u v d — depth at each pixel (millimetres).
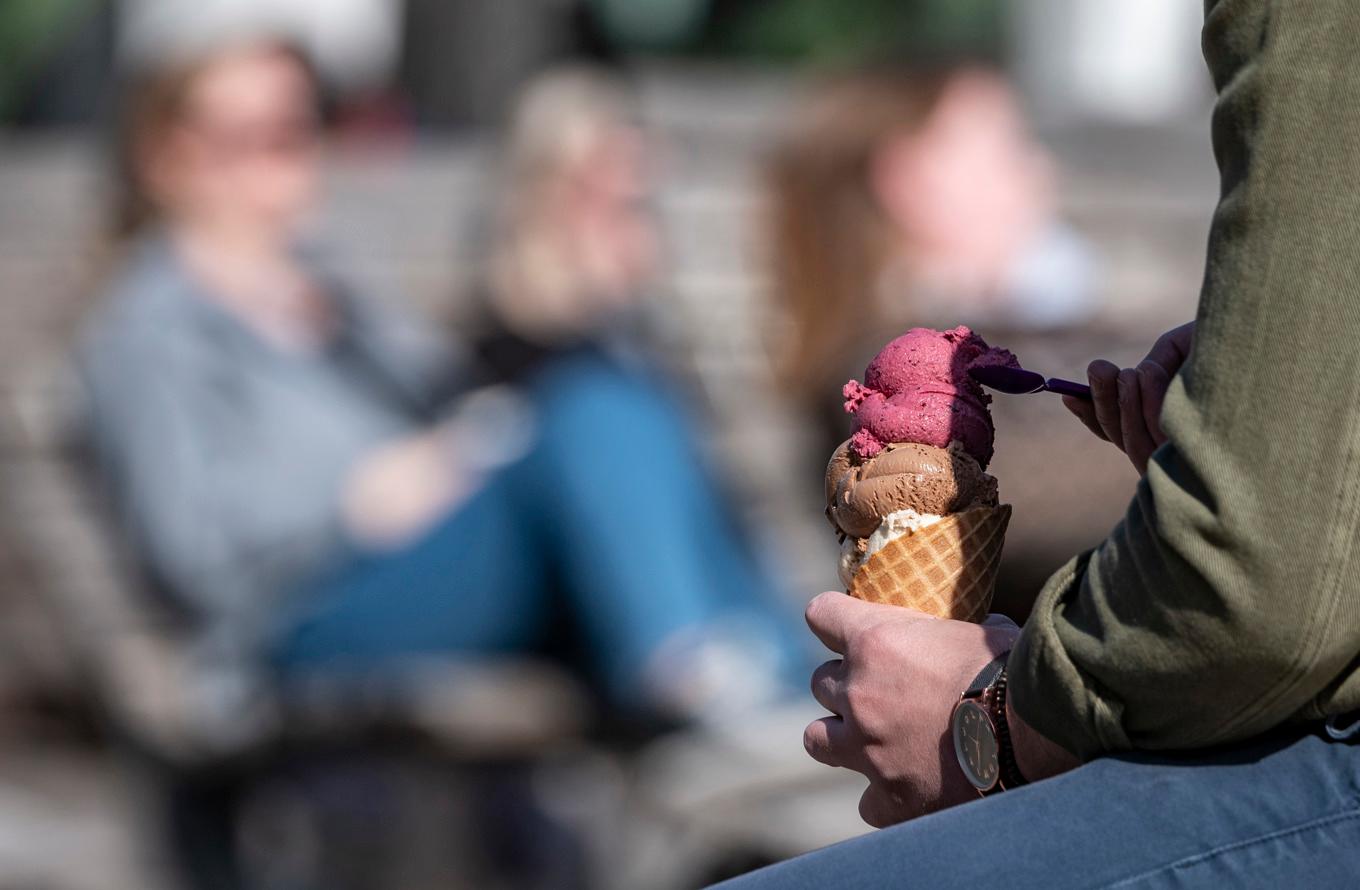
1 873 9016
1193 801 2570
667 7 21062
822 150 7598
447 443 7777
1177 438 2416
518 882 7395
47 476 10109
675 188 11156
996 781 2793
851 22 20125
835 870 2662
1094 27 16672
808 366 7398
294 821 7508
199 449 7770
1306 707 2539
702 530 7473
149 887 8672
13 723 10227
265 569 7594
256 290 8250
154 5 9250
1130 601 2508
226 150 8281
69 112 16047
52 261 10719
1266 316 2342
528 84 8828
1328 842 2514
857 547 3090
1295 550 2305
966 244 7598
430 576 7344
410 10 15305
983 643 2898
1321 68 2342
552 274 8445
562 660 7438
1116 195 12055
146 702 9320
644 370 7859
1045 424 5145
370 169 11195
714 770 6910
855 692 2984
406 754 7312
